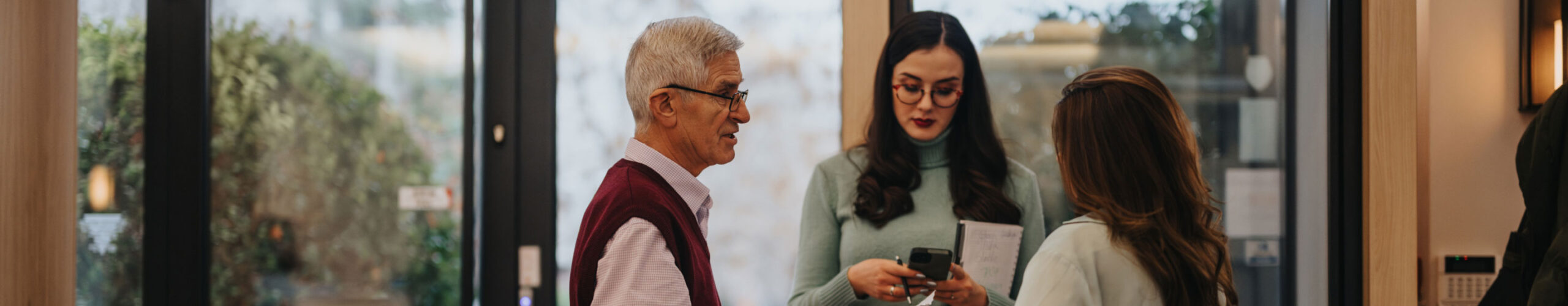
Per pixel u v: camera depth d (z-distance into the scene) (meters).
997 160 2.19
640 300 1.12
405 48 2.48
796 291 2.18
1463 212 2.25
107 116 2.47
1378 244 2.22
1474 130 2.24
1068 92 1.45
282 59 2.49
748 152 2.46
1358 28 2.25
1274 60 2.33
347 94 2.48
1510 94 2.23
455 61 2.47
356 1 2.48
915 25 2.18
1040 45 2.31
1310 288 2.31
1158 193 1.34
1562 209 1.70
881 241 2.15
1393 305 2.21
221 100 2.49
